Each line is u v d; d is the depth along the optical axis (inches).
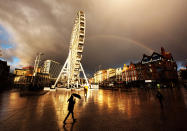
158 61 2111.2
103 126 207.2
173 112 311.3
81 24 1407.5
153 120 241.6
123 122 229.5
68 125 211.6
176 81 2150.6
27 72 2871.6
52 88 1473.9
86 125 212.2
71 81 1574.8
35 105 409.4
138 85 2231.8
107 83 3538.4
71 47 1775.3
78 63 1459.2
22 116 266.7
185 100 536.4
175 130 186.4
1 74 1911.9
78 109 355.3
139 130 188.1
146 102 497.4
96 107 386.9
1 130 183.0
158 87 1868.8
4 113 291.6
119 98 651.5
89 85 1982.0
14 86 2365.9
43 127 199.2
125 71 2726.4
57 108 360.8
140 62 2415.1
